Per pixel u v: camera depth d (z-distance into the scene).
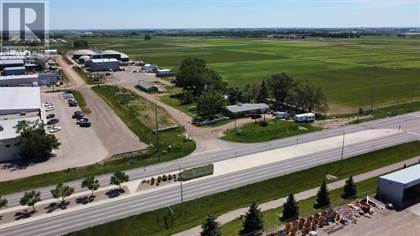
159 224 64.56
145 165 86.19
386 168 86.50
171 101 148.00
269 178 78.88
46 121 118.94
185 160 89.19
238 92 142.62
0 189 74.69
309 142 101.12
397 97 154.00
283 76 138.12
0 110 111.31
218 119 121.00
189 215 67.12
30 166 86.06
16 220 63.78
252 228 59.38
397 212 65.31
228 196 72.44
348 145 98.50
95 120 121.19
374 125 116.56
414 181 68.44
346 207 66.38
